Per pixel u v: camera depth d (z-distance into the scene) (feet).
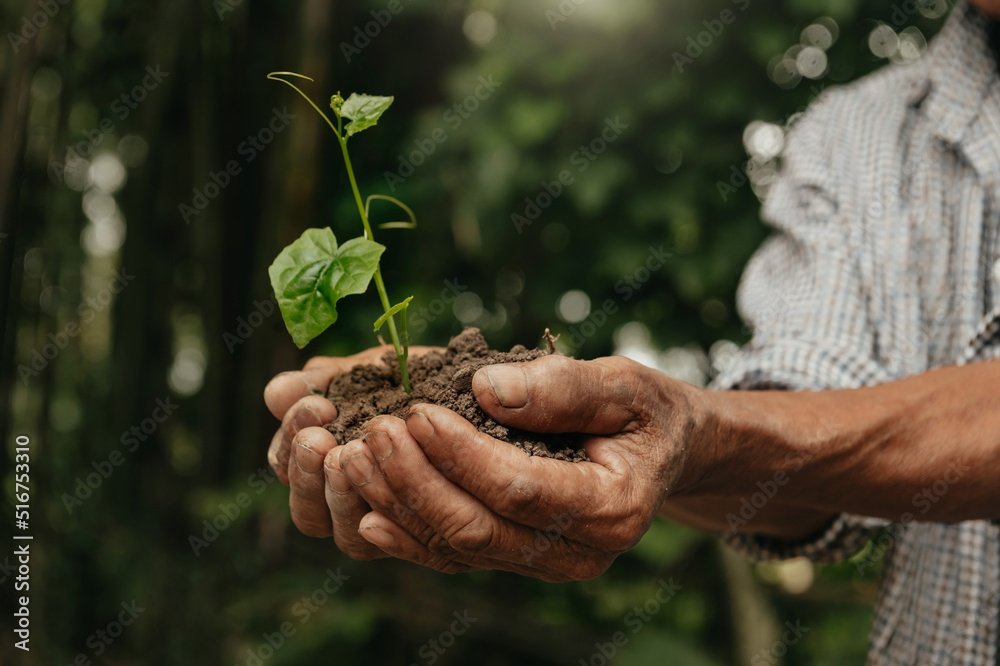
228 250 9.00
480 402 2.22
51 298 9.56
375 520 2.28
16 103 7.43
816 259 3.57
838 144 3.84
